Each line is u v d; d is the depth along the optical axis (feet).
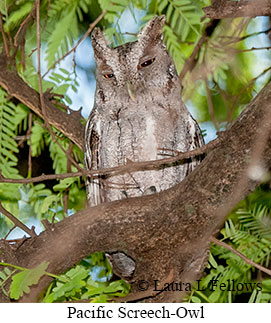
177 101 27.48
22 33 29.73
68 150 30.73
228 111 32.89
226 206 20.83
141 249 22.00
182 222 21.20
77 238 21.45
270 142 19.38
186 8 27.86
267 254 24.81
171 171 27.35
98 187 28.09
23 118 32.09
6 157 31.30
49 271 21.63
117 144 27.37
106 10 27.27
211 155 20.42
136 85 26.94
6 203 29.58
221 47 29.71
